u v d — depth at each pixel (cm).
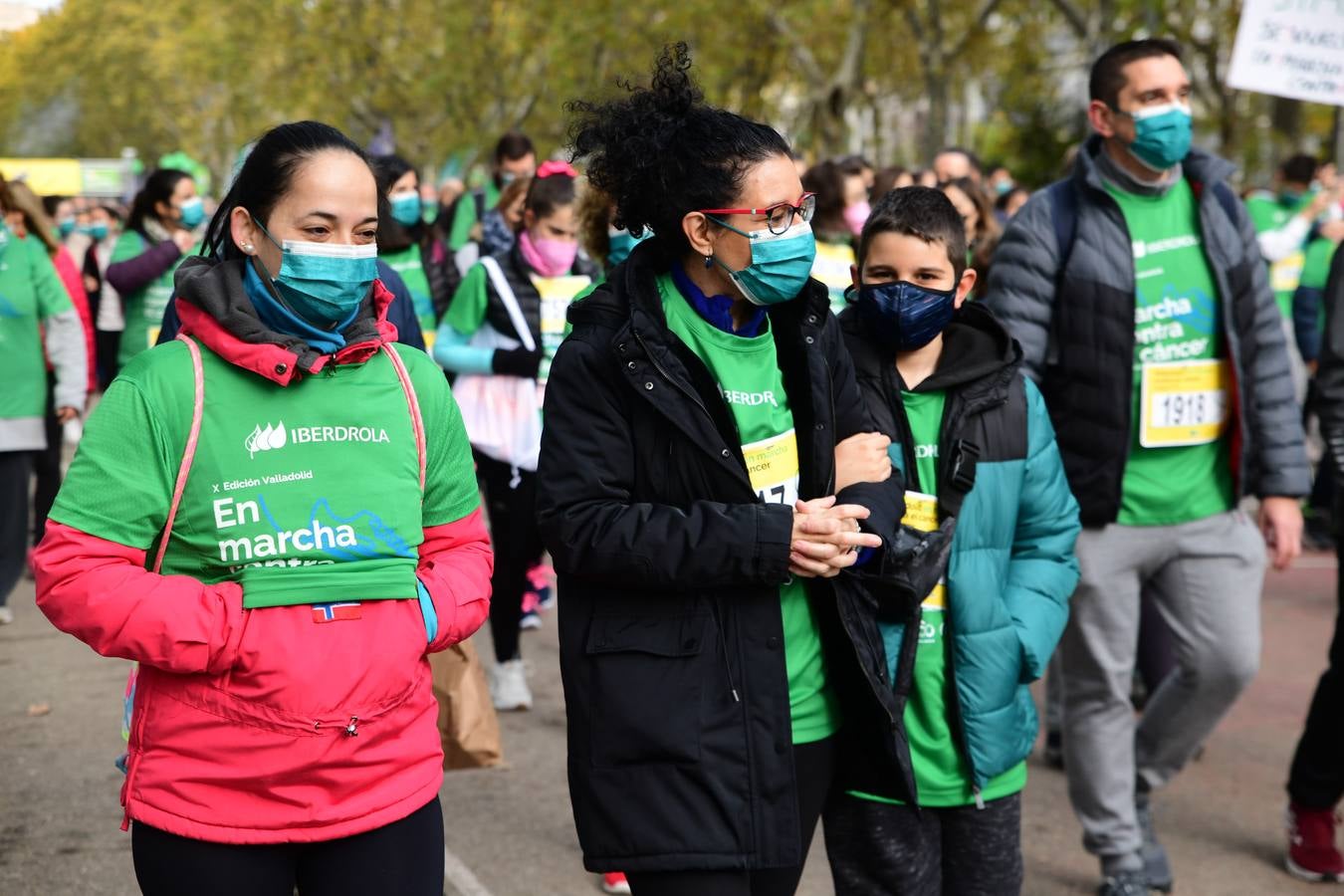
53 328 696
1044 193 419
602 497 263
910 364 325
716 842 258
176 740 227
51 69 7231
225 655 224
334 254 231
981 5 2519
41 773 522
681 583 257
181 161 824
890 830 307
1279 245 1003
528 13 2962
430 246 684
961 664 310
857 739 288
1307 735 436
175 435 228
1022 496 326
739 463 263
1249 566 415
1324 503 457
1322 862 437
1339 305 435
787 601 276
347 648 231
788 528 255
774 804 261
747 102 2891
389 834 237
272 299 234
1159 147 396
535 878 435
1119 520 411
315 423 234
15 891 418
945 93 2277
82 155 8025
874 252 316
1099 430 405
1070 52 2619
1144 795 433
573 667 266
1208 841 471
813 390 273
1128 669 412
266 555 229
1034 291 410
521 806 495
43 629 736
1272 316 414
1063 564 332
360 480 235
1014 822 320
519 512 575
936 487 316
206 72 5081
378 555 235
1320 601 802
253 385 232
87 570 222
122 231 796
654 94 267
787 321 278
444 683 364
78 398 707
